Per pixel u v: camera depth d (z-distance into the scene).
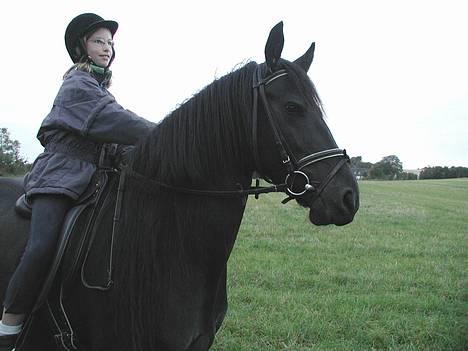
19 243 2.61
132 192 2.50
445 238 12.45
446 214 19.56
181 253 2.41
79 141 2.53
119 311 2.38
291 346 4.82
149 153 2.48
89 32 2.77
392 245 10.88
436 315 5.87
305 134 2.33
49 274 2.37
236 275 7.52
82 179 2.47
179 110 2.50
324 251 9.91
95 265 2.42
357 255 9.66
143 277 2.39
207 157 2.42
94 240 2.46
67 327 2.45
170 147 2.44
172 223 2.45
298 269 8.14
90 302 2.42
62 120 2.46
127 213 2.47
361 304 6.22
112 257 2.40
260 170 2.46
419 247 10.70
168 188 2.46
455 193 39.84
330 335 5.18
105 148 2.66
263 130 2.38
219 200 2.45
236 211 2.48
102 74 2.79
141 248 2.41
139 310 2.37
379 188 45.66
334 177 2.29
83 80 2.53
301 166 2.31
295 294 6.58
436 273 8.16
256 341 4.99
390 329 5.39
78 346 2.50
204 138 2.42
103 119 2.43
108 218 2.49
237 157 2.45
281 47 2.39
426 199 30.52
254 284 7.09
